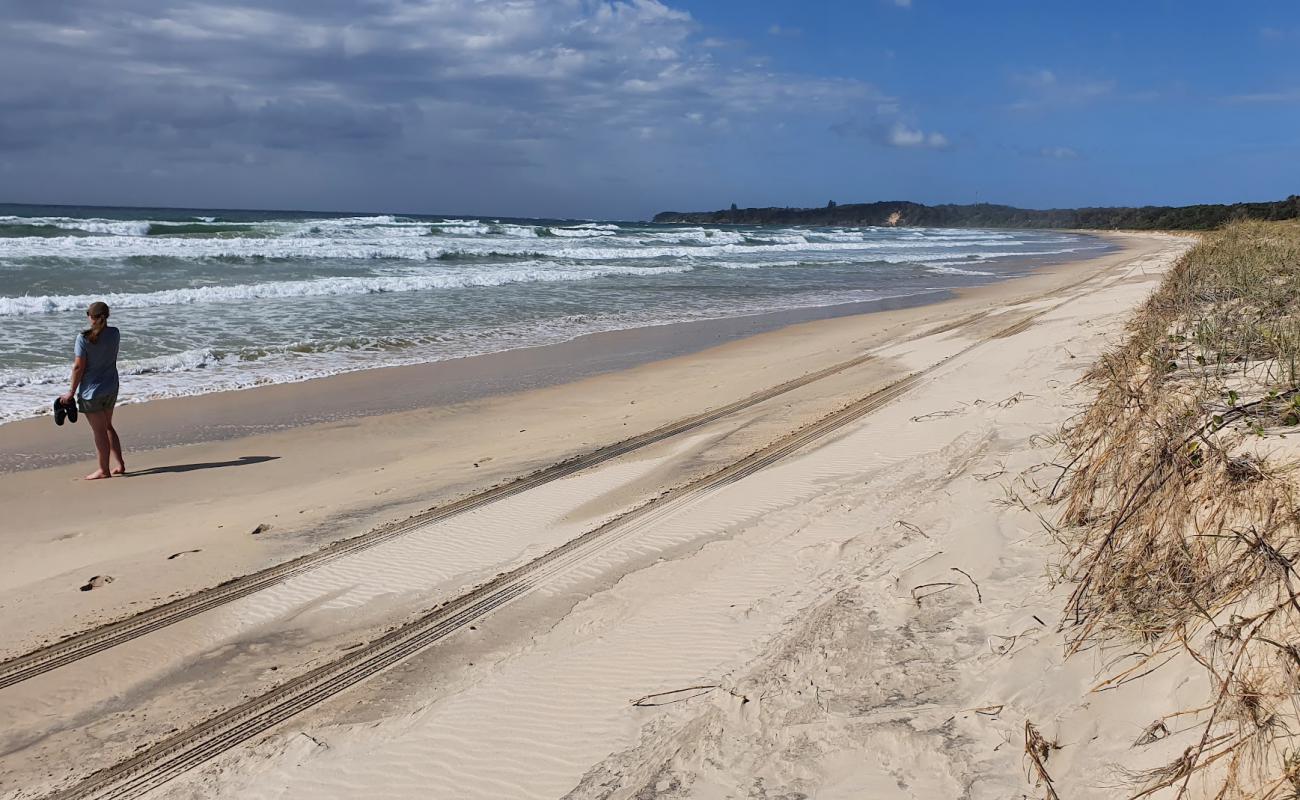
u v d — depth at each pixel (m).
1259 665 2.61
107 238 29.30
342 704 4.07
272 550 6.08
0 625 5.00
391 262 30.47
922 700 3.22
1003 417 7.36
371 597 5.25
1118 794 2.49
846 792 2.80
